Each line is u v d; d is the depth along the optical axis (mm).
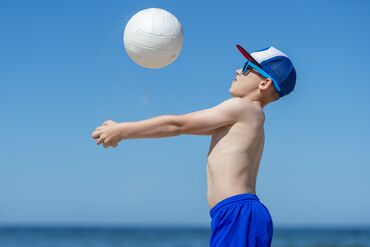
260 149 5055
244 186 4789
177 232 106812
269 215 4789
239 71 5148
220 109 4855
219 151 4867
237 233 4598
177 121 4719
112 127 4629
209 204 4879
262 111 5035
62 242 60688
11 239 68938
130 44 5145
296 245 51031
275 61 5055
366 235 88500
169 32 5102
